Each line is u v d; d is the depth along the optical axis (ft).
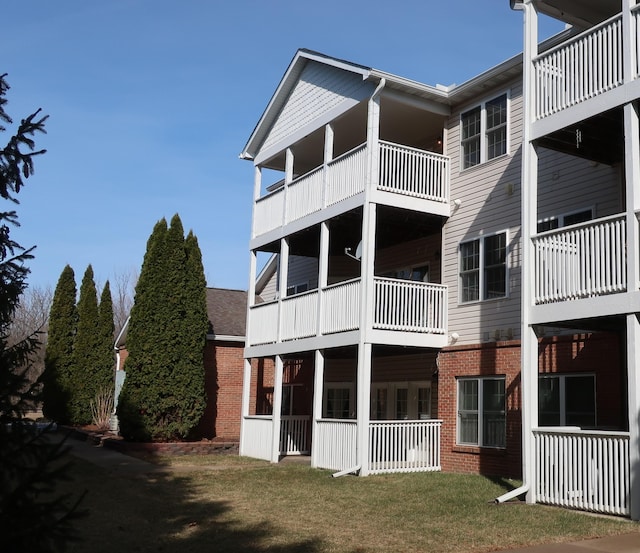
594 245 38.55
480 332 55.67
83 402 95.40
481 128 58.23
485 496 42.16
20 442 19.26
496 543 30.76
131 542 31.17
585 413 45.70
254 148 76.38
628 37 38.27
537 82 43.93
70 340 97.55
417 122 63.52
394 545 30.60
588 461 37.40
